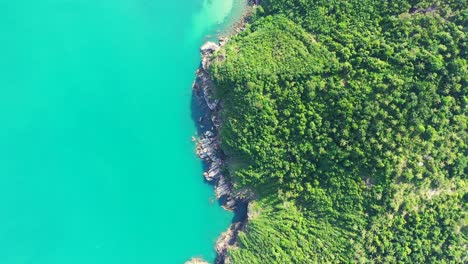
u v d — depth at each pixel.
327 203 72.88
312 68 69.88
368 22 69.56
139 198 82.31
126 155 82.50
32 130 81.62
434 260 68.75
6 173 80.69
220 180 81.62
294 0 75.50
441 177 66.31
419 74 64.75
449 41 64.31
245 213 82.19
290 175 75.06
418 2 67.31
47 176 81.31
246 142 75.88
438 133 65.62
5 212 80.38
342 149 69.69
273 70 72.06
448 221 67.31
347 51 68.81
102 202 81.81
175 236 82.31
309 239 74.06
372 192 68.88
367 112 66.44
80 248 81.25
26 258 80.31
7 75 82.06
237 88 74.19
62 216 81.19
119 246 81.69
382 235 69.81
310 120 71.19
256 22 79.00
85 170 81.81
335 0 72.00
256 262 76.62
